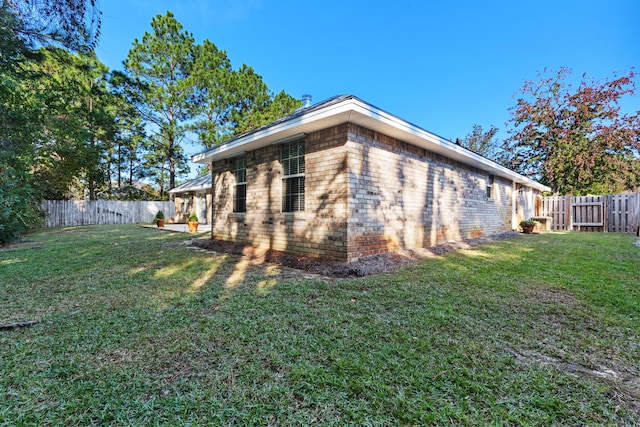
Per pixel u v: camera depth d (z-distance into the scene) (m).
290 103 20.00
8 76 7.37
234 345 2.35
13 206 8.30
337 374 1.95
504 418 1.56
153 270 5.04
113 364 2.09
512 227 12.60
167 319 2.88
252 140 6.31
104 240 9.31
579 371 2.01
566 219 13.67
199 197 17.72
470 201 9.22
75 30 5.95
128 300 3.47
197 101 19.16
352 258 5.16
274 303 3.31
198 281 4.33
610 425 1.51
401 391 1.78
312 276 4.64
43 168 13.45
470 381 1.87
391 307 3.18
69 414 1.60
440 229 7.68
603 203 12.64
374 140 5.68
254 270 5.08
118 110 18.08
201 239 9.05
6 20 5.71
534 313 3.01
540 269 4.93
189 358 2.17
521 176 11.73
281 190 6.43
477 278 4.37
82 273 4.81
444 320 2.81
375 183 5.69
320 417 1.58
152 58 17.91
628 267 5.01
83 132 13.77
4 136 8.12
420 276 4.50
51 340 2.45
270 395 1.75
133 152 21.14
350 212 5.14
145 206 19.17
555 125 16.64
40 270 5.01
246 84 19.09
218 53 19.00
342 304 3.28
